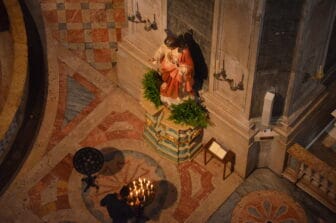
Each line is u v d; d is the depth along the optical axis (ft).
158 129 57.11
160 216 55.06
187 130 55.57
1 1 63.26
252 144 54.03
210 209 55.52
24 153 58.70
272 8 45.01
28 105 61.36
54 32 64.85
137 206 52.65
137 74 59.88
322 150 57.88
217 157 55.83
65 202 55.88
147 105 56.18
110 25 64.85
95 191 56.34
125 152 58.85
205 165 57.98
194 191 56.49
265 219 54.90
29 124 60.29
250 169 57.11
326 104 56.13
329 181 55.01
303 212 55.26
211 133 56.85
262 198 56.03
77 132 60.13
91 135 60.03
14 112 57.16
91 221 54.90
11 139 58.23
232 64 50.52
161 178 57.26
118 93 62.85
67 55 64.23
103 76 63.62
